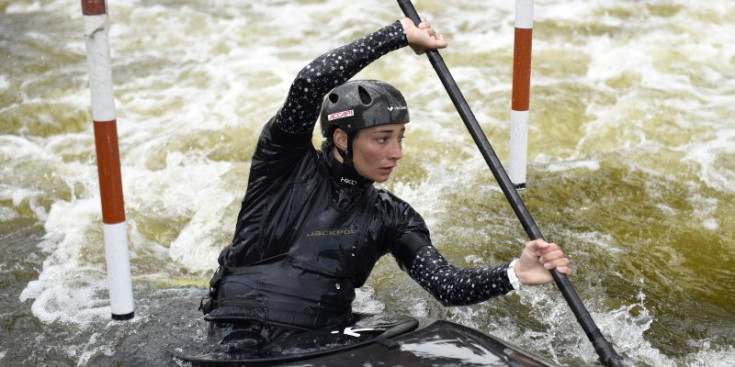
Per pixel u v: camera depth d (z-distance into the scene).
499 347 4.82
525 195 9.98
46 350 6.63
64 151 11.89
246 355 5.04
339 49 5.37
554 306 7.71
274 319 5.36
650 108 12.24
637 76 13.40
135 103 13.27
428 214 9.61
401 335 5.01
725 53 14.34
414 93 13.09
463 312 7.61
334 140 5.45
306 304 5.42
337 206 5.52
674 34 15.13
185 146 11.64
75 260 8.85
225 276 5.59
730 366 6.87
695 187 10.21
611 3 16.72
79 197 10.53
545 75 13.46
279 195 5.54
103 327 6.75
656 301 7.84
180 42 15.88
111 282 5.86
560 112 12.16
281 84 13.70
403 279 8.26
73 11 17.94
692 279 8.27
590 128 11.77
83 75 14.38
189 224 9.70
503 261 8.48
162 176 10.87
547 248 4.94
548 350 7.07
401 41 5.52
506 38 15.18
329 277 5.49
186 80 14.11
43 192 10.65
